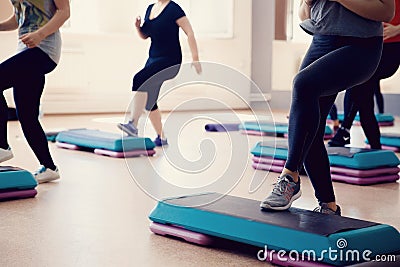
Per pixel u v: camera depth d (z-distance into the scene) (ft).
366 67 7.89
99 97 27.94
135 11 28.50
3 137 11.22
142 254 7.51
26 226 8.80
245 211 7.82
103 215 9.50
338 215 8.34
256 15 32.32
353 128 22.93
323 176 8.42
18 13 11.34
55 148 17.53
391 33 13.08
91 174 13.23
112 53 27.96
